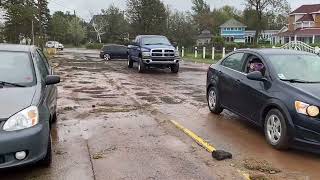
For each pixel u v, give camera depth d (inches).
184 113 392.5
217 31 3599.9
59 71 857.5
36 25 1898.4
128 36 2519.7
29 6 1765.5
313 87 272.4
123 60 1389.0
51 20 3720.5
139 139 295.1
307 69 304.3
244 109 322.3
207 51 1939.0
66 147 273.4
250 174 226.5
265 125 289.1
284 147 268.7
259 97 297.1
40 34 1768.0
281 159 255.0
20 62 263.1
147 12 2166.6
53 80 262.7
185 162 246.2
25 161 208.5
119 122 349.4
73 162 243.8
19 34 1811.0
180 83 649.0
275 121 277.0
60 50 2508.6
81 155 256.8
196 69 968.9
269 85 291.9
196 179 219.6
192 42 2167.8
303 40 2691.9
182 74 821.2
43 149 217.5
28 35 1939.0
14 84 243.0
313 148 252.4
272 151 270.8
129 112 394.6
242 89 323.6
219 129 327.9
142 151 266.4
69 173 226.1
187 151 267.9
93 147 273.9
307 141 253.4
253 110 307.0
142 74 809.5
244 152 267.6
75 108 410.0
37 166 232.5
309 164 246.8
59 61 1246.3
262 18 2346.2
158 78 728.3
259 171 233.5
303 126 253.9
